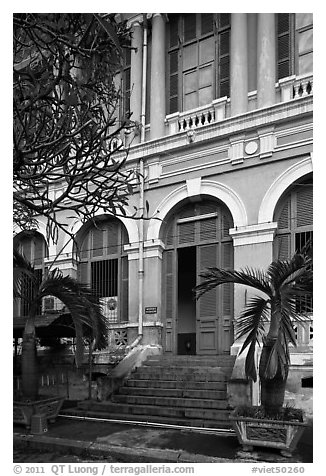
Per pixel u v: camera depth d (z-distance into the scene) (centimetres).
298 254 614
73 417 854
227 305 1063
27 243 1377
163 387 907
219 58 1177
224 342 1050
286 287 628
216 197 1067
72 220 1282
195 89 1202
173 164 1144
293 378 875
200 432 724
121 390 923
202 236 1120
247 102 1080
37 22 466
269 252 973
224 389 854
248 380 792
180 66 1235
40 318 965
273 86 1041
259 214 997
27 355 805
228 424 730
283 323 604
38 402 780
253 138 1035
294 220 990
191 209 1144
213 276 684
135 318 1131
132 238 1173
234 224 1025
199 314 1097
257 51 1077
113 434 727
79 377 1102
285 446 586
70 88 529
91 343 964
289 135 993
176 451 625
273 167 1002
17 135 534
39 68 568
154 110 1202
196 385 878
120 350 1097
